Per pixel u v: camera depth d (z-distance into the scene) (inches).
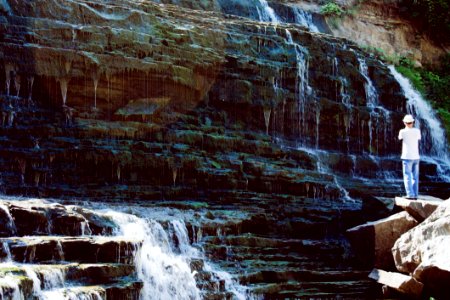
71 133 633.6
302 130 812.0
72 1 714.8
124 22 735.7
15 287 307.4
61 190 569.9
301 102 813.2
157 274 430.9
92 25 714.8
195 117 743.1
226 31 806.5
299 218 606.9
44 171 583.5
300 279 495.8
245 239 526.6
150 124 684.1
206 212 557.0
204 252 496.4
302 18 1053.2
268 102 786.8
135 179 629.3
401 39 1165.1
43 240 374.3
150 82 722.2
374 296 492.1
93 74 687.1
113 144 638.5
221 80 772.6
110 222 450.0
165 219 497.0
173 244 486.9
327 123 829.2
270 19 1008.9
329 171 782.5
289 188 679.7
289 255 535.8
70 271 356.8
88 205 517.7
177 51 747.4
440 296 448.1
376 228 517.0
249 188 665.6
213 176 650.2
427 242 457.7
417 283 451.2
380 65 919.7
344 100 856.9
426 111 967.0
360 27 1121.4
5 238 368.8
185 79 739.4
